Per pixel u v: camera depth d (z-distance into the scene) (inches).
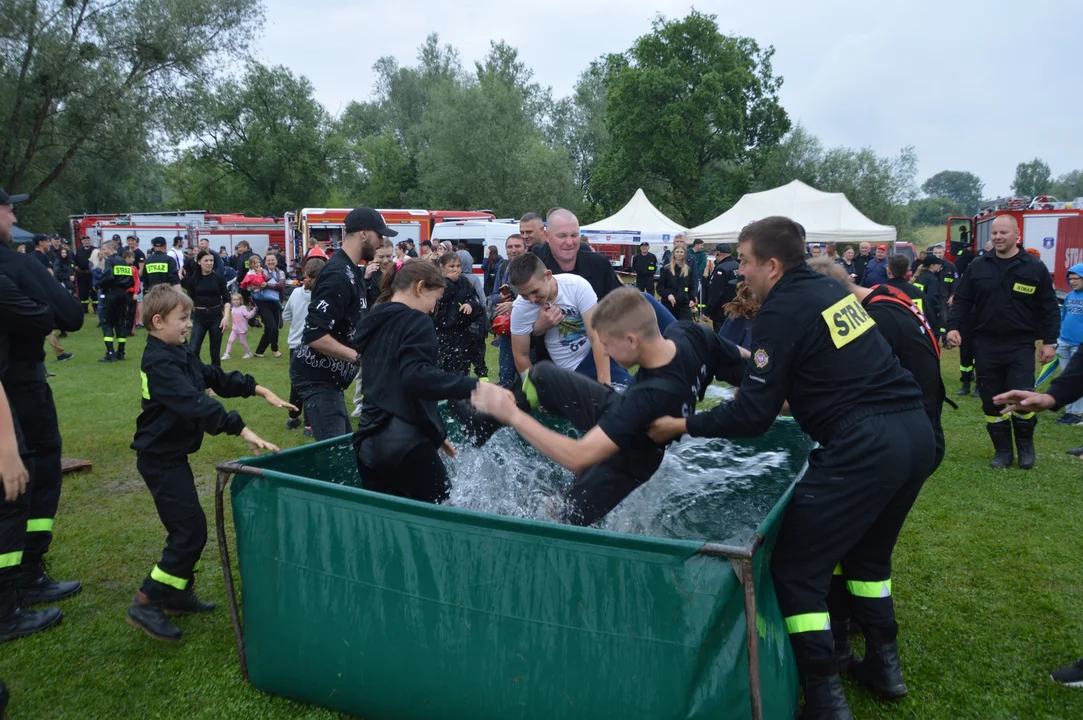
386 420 127.8
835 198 844.0
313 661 104.9
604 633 88.4
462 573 94.3
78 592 148.9
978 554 166.6
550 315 176.7
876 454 98.1
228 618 138.2
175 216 1162.0
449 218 918.4
